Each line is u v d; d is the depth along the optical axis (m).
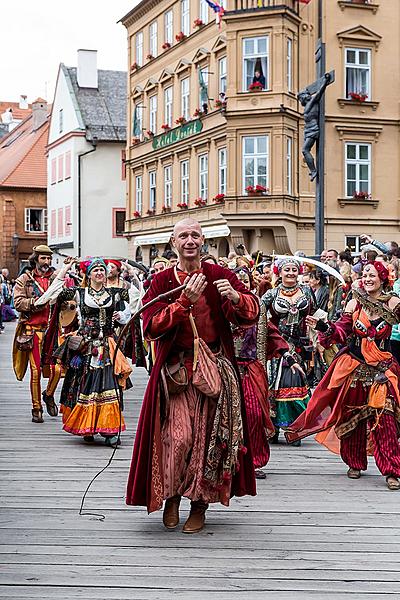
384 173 32.16
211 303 6.09
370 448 7.81
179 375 6.00
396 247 12.31
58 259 54.19
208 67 33.91
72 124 51.88
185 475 6.00
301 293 9.21
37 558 5.54
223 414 5.97
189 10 35.78
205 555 5.63
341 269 12.97
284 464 8.55
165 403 6.03
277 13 30.16
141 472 5.99
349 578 5.21
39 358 11.08
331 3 31.59
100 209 51.22
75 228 51.03
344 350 7.92
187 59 35.97
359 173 32.03
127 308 9.38
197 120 34.38
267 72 30.52
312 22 31.55
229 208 30.92
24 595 4.91
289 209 30.62
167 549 5.75
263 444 7.84
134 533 6.11
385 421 7.59
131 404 12.66
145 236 40.03
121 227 51.53
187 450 5.99
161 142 38.28
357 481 7.84
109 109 52.31
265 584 5.10
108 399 9.28
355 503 7.02
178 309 5.82
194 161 35.16
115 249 51.47
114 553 5.66
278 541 5.95
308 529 6.25
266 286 9.80
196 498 5.95
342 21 31.72
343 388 7.84
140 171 41.31
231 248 31.67
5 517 6.50
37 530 6.16
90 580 5.15
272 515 6.63
